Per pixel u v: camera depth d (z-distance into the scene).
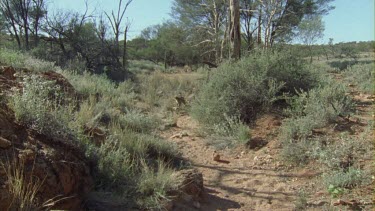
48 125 3.80
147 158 5.68
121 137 5.69
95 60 18.97
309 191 4.79
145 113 9.77
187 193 4.49
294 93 8.70
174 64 39.38
